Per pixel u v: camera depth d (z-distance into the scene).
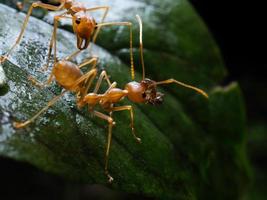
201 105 0.06
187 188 0.05
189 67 0.06
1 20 0.05
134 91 0.05
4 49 0.05
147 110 0.06
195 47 0.06
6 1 0.06
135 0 0.06
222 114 0.06
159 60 0.06
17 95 0.05
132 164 0.05
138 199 0.05
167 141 0.06
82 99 0.05
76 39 0.06
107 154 0.05
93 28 0.05
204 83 0.06
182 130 0.06
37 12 0.06
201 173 0.06
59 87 0.05
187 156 0.06
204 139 0.06
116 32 0.06
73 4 0.06
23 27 0.05
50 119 0.05
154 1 0.06
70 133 0.05
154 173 0.05
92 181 0.05
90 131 0.05
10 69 0.05
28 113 0.05
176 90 0.06
